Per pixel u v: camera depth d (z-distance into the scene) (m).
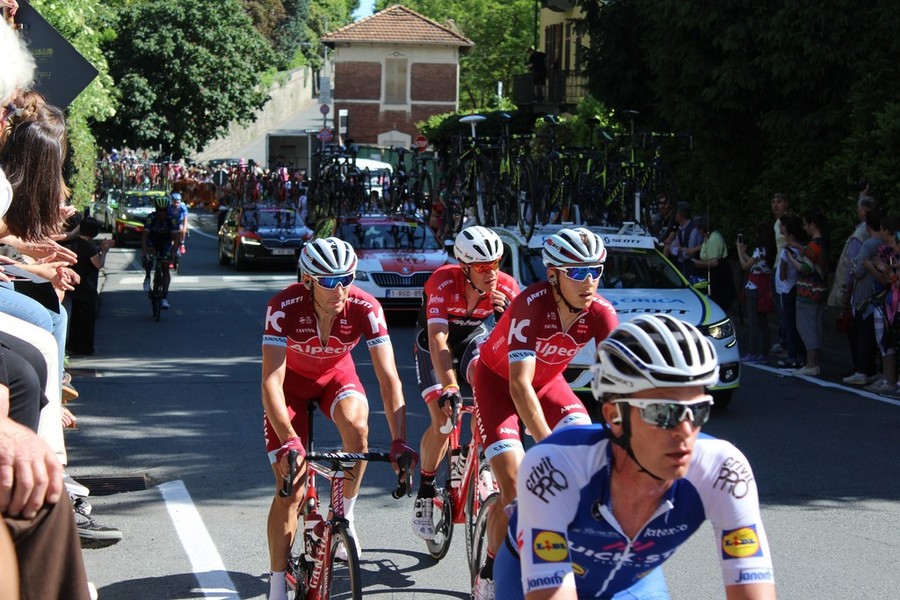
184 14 70.81
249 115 75.62
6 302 5.24
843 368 17.47
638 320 3.63
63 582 2.74
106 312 23.84
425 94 82.31
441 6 114.50
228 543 8.45
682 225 20.67
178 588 7.45
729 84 23.33
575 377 13.16
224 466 10.82
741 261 18.38
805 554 8.25
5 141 7.12
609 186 20.50
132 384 15.19
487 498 6.78
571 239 6.75
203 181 75.12
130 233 44.12
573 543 3.88
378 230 25.00
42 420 4.73
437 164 30.19
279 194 50.97
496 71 81.75
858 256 15.27
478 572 6.79
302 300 6.79
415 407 14.02
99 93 34.34
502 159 21.95
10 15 8.57
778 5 22.62
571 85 46.59
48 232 7.33
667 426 3.45
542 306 6.80
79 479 10.19
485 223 22.77
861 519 9.21
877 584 7.58
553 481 3.74
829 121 22.75
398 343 19.91
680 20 23.36
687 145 27.73
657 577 4.23
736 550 3.78
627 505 3.76
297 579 6.58
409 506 9.59
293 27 132.12
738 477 3.76
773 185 25.47
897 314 14.73
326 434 12.43
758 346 19.06
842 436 12.47
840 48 22.02
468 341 8.66
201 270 35.25
